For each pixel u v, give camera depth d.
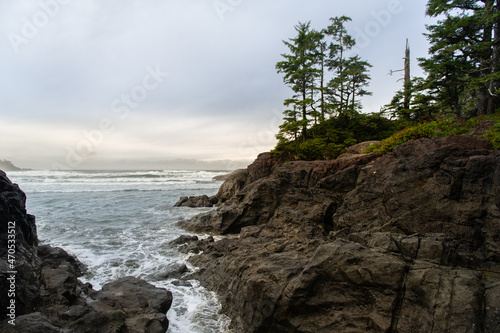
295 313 7.30
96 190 39.31
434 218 10.59
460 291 6.23
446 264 7.55
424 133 17.02
